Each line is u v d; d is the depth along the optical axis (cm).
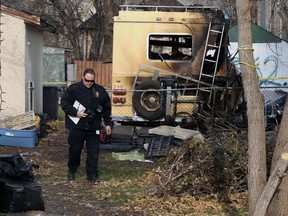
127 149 1188
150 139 1127
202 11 1340
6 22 1457
